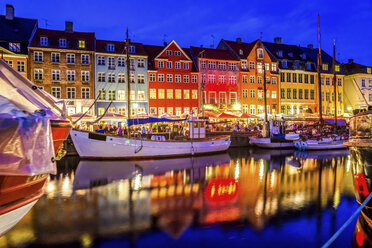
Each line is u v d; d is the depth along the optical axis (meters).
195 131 28.08
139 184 15.98
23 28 39.34
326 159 25.44
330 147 32.00
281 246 8.60
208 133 34.28
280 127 35.03
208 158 25.70
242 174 18.84
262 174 18.84
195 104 44.31
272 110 49.56
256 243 8.77
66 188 15.07
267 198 13.26
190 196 13.65
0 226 5.42
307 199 13.05
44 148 5.39
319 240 8.93
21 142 4.98
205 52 47.31
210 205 12.25
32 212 11.41
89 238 9.11
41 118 5.37
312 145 31.67
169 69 43.19
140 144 23.92
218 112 42.59
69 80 38.12
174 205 12.28
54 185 15.70
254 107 48.34
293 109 51.38
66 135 7.14
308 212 11.30
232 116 35.81
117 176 18.00
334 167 21.42
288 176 18.20
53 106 7.09
